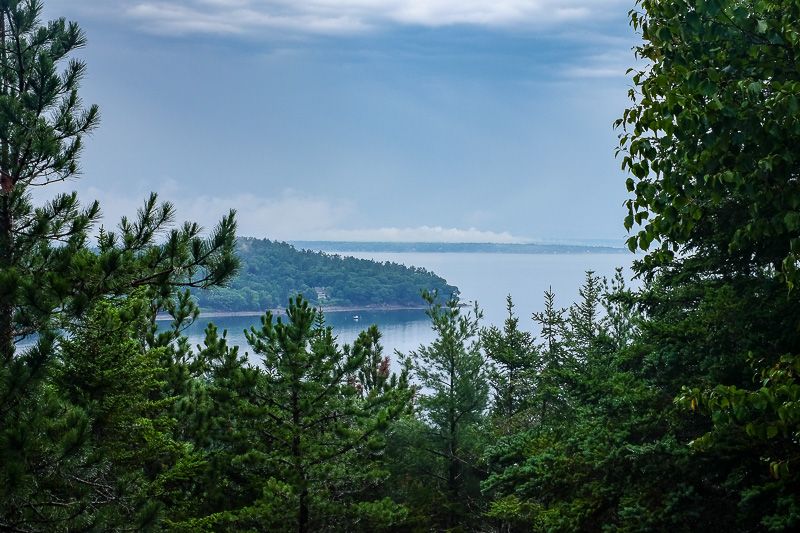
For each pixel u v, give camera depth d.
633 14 7.68
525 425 22.83
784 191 6.45
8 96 10.30
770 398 6.39
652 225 7.33
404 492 20.62
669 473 10.55
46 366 8.21
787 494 9.27
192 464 13.36
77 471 9.18
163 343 15.59
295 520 15.57
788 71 6.49
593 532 11.48
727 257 11.80
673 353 11.95
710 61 6.70
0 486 7.91
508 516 15.63
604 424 12.31
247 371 15.09
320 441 15.70
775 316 10.68
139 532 9.55
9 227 9.56
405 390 18.50
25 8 11.17
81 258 8.92
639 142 7.14
